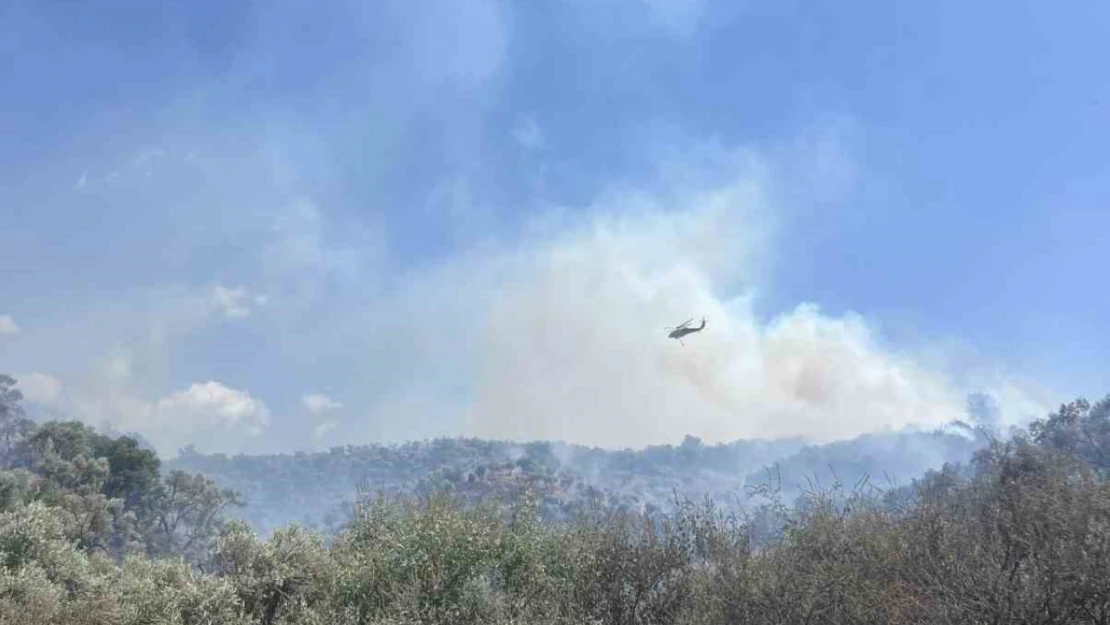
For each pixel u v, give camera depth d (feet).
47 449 206.90
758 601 21.75
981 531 22.29
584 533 28.43
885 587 22.06
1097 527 19.11
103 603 30.53
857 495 26.21
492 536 28.84
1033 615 18.29
